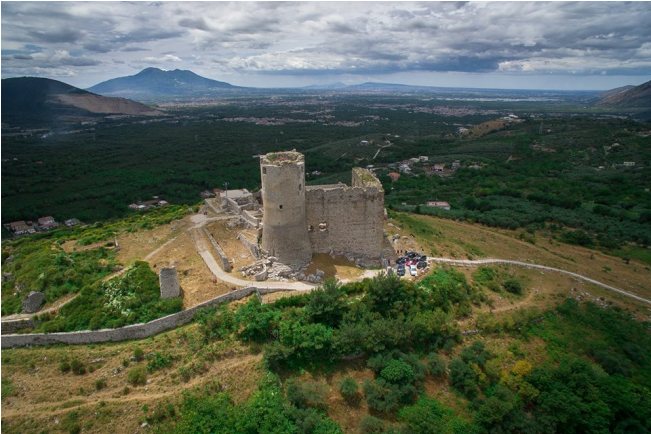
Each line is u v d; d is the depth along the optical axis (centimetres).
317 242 6838
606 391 5131
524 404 5091
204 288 5869
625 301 7275
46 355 4981
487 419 4706
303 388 4628
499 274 7362
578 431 4950
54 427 4200
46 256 6775
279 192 6100
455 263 7419
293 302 5619
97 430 4203
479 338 5788
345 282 6172
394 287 5794
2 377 4712
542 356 5697
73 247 7394
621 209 13212
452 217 12006
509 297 6725
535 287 7206
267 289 5825
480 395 5066
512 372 5309
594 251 10231
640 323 6662
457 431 4672
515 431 4838
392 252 7300
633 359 5950
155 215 9631
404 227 8688
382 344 5178
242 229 7438
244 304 5597
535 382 5228
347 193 6706
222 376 4725
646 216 12219
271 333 5200
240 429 4184
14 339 5150
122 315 5372
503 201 14438
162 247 6988
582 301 7006
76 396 4509
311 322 5319
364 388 4806
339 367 5066
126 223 8925
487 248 8781
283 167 6022
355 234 6900
